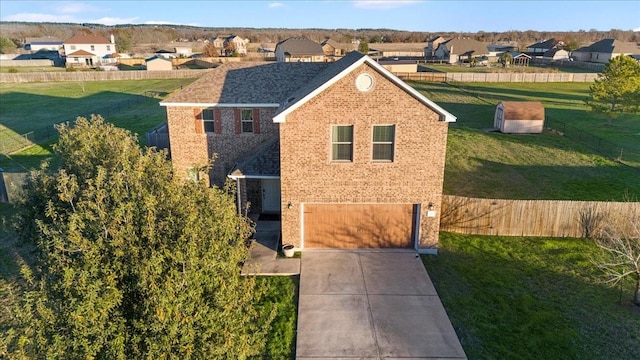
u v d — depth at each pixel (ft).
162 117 154.10
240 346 27.76
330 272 56.65
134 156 36.32
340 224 61.72
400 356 42.16
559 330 45.62
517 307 49.60
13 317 26.99
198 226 27.40
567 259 60.44
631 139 125.29
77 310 23.36
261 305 50.03
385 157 58.54
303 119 56.59
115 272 25.29
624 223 65.31
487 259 60.59
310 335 45.01
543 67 318.24
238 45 480.23
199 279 26.48
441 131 56.90
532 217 66.69
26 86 228.02
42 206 43.29
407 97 55.62
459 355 42.22
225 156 79.20
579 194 83.76
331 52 414.82
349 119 56.49
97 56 367.04
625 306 49.90
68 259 24.99
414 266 58.29
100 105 177.68
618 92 138.31
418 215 60.90
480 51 370.94
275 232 68.28
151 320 24.61
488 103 180.96
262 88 79.36
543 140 123.85
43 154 107.65
